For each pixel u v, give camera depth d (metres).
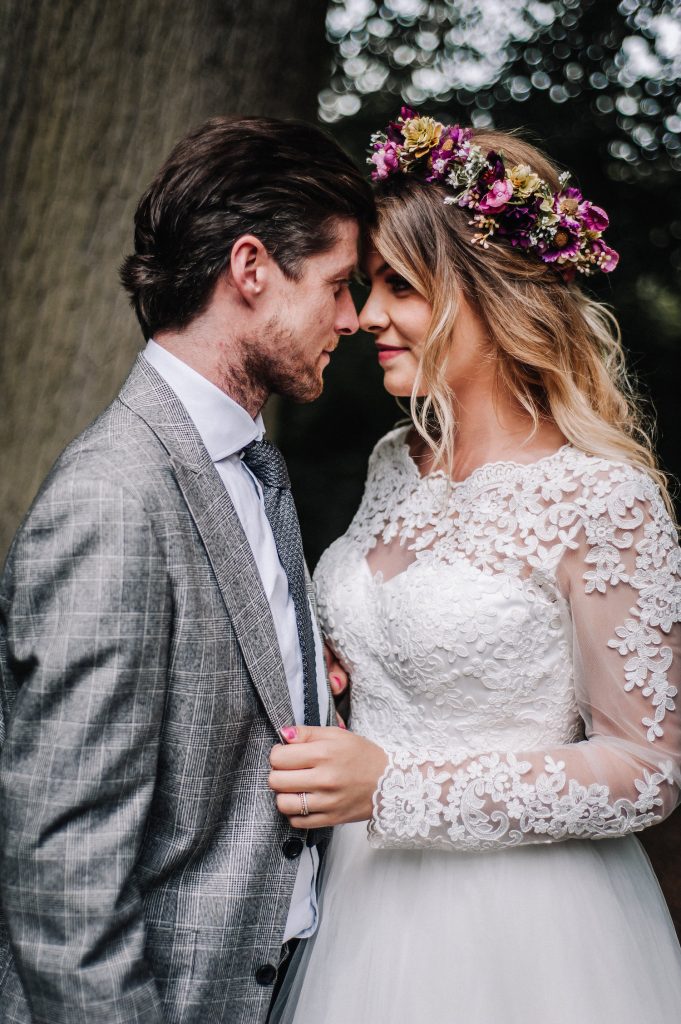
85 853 1.24
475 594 1.70
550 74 5.78
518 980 1.58
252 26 2.65
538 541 1.69
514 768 1.58
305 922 1.69
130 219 2.50
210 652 1.38
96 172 2.45
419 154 1.82
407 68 5.96
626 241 6.03
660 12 5.54
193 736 1.36
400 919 1.68
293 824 1.47
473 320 1.88
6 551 2.46
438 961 1.61
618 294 6.14
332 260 1.55
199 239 1.47
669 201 5.94
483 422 1.92
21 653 1.29
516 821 1.57
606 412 1.95
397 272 1.84
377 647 1.84
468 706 1.71
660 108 5.71
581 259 1.88
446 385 1.85
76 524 1.28
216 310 1.50
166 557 1.33
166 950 1.38
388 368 1.96
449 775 1.57
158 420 1.43
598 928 1.63
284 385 1.57
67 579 1.27
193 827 1.38
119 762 1.26
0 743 1.39
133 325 2.54
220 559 1.40
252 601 1.43
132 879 1.32
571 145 5.84
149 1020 1.26
